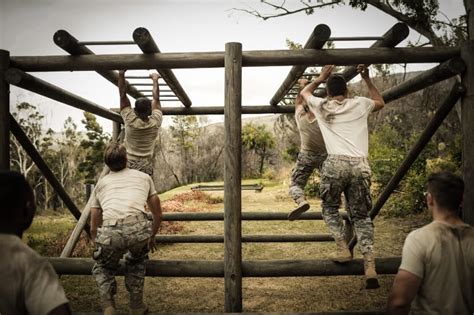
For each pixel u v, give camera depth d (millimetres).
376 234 9562
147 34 3539
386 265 3477
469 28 4129
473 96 3641
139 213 3059
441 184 2148
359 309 4648
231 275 3461
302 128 3793
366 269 3033
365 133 3244
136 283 3277
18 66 3846
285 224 11391
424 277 2057
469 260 2039
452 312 2002
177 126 39031
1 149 3705
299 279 5941
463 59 3691
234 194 3506
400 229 10086
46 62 3842
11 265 1640
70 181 31188
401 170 5223
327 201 3295
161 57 3812
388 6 8664
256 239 6789
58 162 31188
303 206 3559
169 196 19453
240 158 3564
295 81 5500
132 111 4074
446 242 2051
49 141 31297
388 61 3773
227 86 3564
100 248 2990
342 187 3172
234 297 3449
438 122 4316
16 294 1622
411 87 4598
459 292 2008
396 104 18109
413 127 17391
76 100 5227
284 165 33375
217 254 7926
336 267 3432
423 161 11773
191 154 40000
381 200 5734
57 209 25453
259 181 28281
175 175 38094
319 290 5395
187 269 3531
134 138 4074
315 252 7855
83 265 3609
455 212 2148
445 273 2020
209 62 3787
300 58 3742
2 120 3715
